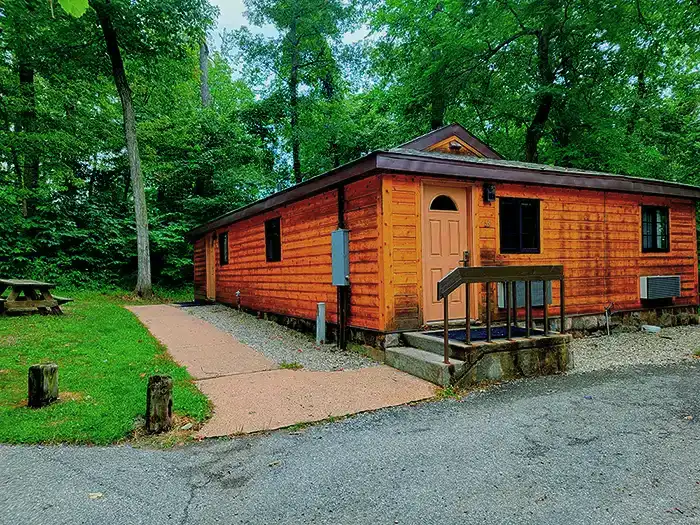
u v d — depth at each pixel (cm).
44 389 372
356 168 559
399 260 555
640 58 1198
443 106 1453
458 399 414
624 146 1357
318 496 240
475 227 616
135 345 617
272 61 1888
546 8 1165
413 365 486
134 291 1378
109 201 1691
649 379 478
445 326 455
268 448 305
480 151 840
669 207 845
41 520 217
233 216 1051
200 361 552
